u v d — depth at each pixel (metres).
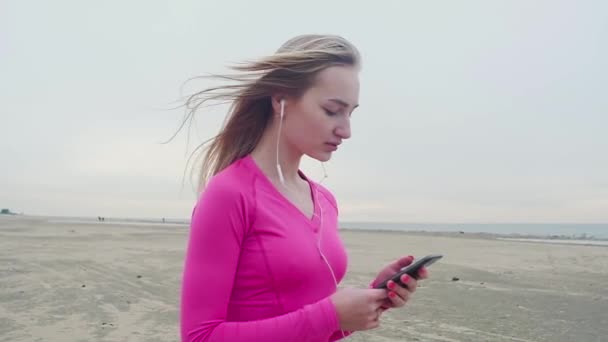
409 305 7.49
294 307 1.45
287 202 1.55
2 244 17.23
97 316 6.53
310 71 1.51
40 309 6.91
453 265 13.00
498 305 7.55
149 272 10.68
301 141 1.57
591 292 8.83
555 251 18.33
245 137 1.70
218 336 1.32
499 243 23.97
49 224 41.59
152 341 5.39
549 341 5.57
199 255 1.40
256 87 1.56
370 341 5.48
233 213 1.41
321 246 1.56
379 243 23.02
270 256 1.43
